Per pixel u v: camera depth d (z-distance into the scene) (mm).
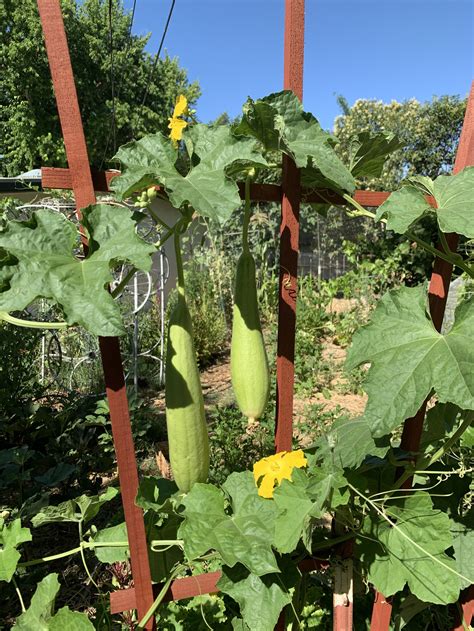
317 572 2387
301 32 1318
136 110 18938
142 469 4488
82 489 3824
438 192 1425
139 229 7094
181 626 2350
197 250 9703
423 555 1448
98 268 1114
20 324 1244
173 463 1388
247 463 4016
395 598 1981
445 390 1199
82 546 1639
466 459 1726
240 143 1207
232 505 1465
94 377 6559
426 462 1522
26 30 18141
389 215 1278
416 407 1216
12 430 4520
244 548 1327
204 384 7207
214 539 1343
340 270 14812
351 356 1339
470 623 1829
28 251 1113
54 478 3416
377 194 1526
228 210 1115
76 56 18609
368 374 1290
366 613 2273
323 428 4754
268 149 1400
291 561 1441
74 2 18516
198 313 8266
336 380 7109
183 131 1266
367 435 1615
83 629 1420
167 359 1333
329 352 8461
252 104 1233
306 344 7859
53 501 3660
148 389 6980
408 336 1312
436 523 1444
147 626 1470
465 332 1258
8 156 19219
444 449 1512
